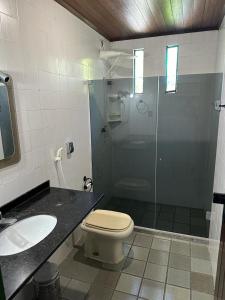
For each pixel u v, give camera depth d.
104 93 2.63
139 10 2.06
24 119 1.50
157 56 2.83
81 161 2.36
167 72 2.87
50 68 1.74
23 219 1.30
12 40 1.36
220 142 2.02
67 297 1.70
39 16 1.58
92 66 2.48
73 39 2.06
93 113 2.51
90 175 2.59
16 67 1.40
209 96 2.39
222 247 1.30
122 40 2.92
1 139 1.34
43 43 1.64
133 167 2.80
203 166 2.57
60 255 2.04
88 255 2.10
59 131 1.92
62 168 2.00
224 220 1.24
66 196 1.59
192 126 2.53
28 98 1.53
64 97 1.97
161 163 2.70
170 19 2.30
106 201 2.90
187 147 2.59
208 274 1.89
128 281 1.83
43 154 1.72
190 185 2.65
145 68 2.92
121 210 2.82
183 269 1.95
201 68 2.71
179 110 2.52
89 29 2.37
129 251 2.20
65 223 1.23
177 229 2.49
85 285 1.80
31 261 0.94
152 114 2.61
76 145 2.23
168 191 2.74
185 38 2.68
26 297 1.44
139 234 2.47
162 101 2.55
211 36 2.58
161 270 1.94
